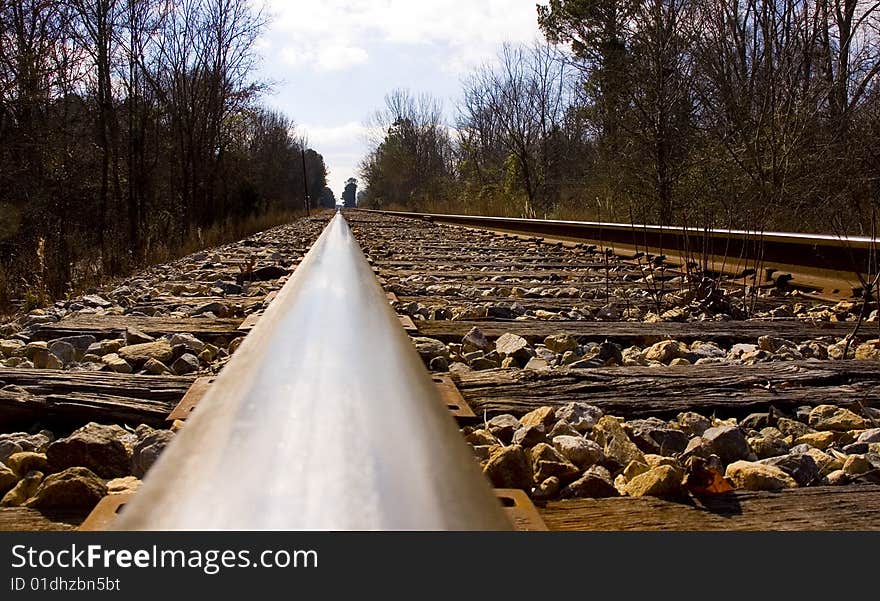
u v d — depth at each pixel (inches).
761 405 109.7
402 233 631.8
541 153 1317.7
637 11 663.1
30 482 75.9
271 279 302.8
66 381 109.0
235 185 1128.2
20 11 445.1
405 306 195.0
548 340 152.6
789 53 530.6
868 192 422.9
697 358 142.6
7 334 181.3
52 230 446.6
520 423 98.7
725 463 88.1
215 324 170.1
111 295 251.4
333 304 81.1
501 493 67.0
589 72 824.9
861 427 101.7
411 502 31.2
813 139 468.4
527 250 419.8
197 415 44.4
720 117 586.2
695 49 625.6
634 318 198.4
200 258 438.0
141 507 30.9
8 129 451.5
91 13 540.7
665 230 335.3
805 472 81.0
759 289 245.9
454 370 128.3
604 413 103.3
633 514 67.1
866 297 160.4
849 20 533.6
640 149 669.9
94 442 81.4
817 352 147.6
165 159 828.6
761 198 432.8
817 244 236.4
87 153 546.9
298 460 35.1
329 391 46.8
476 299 221.8
